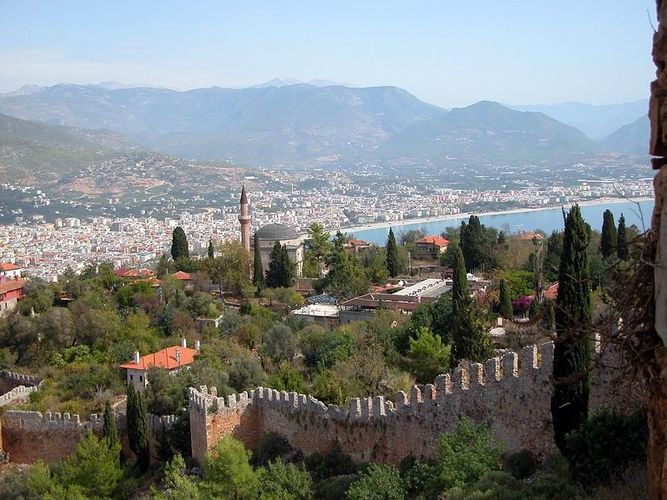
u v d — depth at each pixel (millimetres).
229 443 56500
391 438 56531
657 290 15742
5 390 107062
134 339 112688
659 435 16016
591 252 103500
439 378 53438
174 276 145500
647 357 16781
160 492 58156
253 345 106188
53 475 70000
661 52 15945
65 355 111188
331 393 70688
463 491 40562
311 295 147000
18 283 145500
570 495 37781
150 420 76312
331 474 58375
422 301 115438
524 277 105688
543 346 47844
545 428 47531
